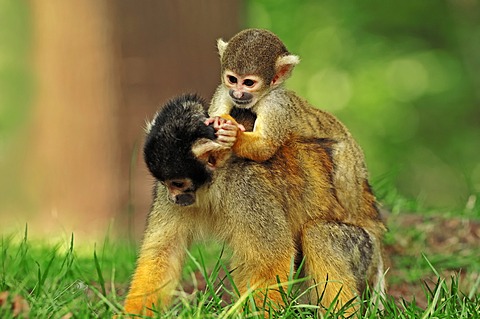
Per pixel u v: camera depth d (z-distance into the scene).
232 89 10.01
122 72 19.09
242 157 9.06
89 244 14.14
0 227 17.39
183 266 9.25
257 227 8.91
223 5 19.16
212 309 8.61
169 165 8.38
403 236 12.72
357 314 8.77
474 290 9.70
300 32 33.03
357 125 32.50
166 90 19.06
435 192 31.14
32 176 19.89
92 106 19.25
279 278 8.86
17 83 29.89
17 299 7.96
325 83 33.03
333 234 9.40
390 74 32.62
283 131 9.54
